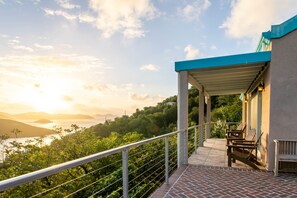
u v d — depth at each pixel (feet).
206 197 11.30
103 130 99.14
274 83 15.58
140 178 26.78
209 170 16.35
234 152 17.85
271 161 15.85
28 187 27.22
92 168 35.24
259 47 22.95
